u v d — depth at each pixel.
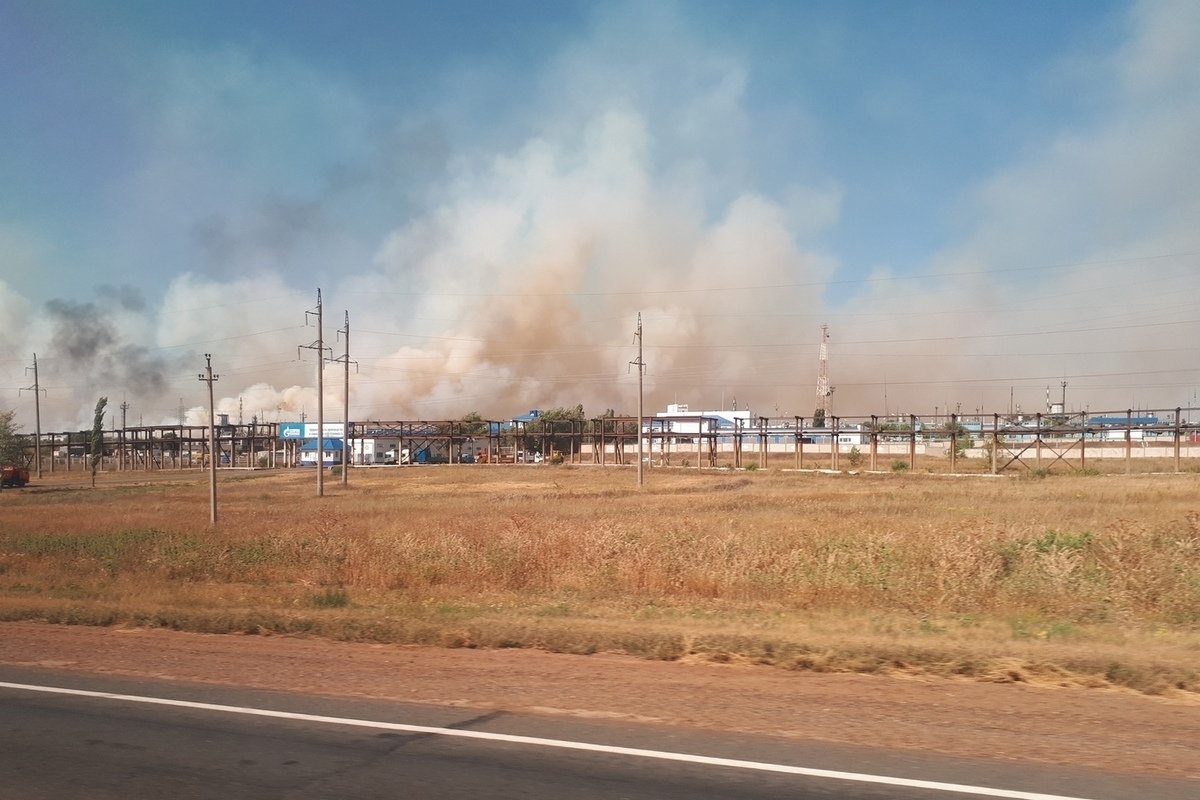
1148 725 7.32
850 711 7.80
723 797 5.70
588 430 106.00
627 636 11.27
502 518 29.84
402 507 39.50
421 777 6.16
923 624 12.59
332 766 6.43
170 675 9.66
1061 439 86.69
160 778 6.23
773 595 16.47
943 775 6.07
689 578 17.64
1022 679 9.07
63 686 9.16
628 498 43.16
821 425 88.94
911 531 20.86
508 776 6.15
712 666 9.95
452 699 8.38
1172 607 13.91
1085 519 25.11
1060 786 5.84
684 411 140.25
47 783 6.14
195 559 22.30
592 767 6.32
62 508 45.38
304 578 20.25
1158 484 41.47
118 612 14.20
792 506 34.41
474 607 15.24
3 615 14.59
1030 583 15.70
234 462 119.94
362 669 9.86
